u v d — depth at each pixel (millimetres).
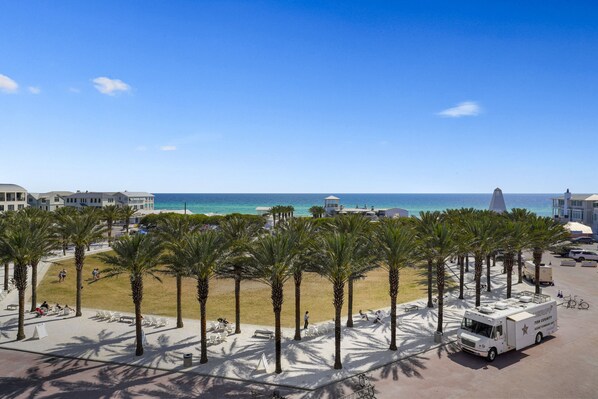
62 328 29688
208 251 23109
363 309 35844
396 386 20156
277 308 22125
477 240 32688
